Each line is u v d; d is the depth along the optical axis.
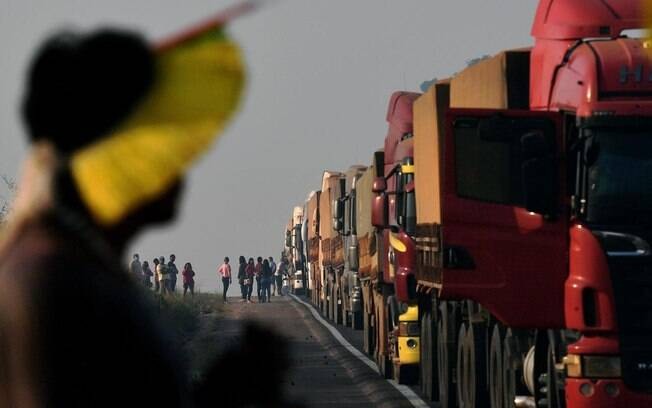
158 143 6.93
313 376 76.44
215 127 7.00
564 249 38.81
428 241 47.72
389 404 58.16
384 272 68.94
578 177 37.88
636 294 37.69
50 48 6.89
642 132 37.47
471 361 47.81
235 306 179.38
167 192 7.02
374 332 84.31
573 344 37.88
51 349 6.42
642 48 37.62
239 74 7.00
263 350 6.88
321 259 154.12
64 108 6.86
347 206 113.62
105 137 6.91
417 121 53.03
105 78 6.86
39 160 6.89
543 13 40.78
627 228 37.75
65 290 6.51
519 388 42.47
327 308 146.50
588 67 37.72
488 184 39.41
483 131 38.09
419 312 59.78
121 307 6.64
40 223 6.76
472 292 39.56
